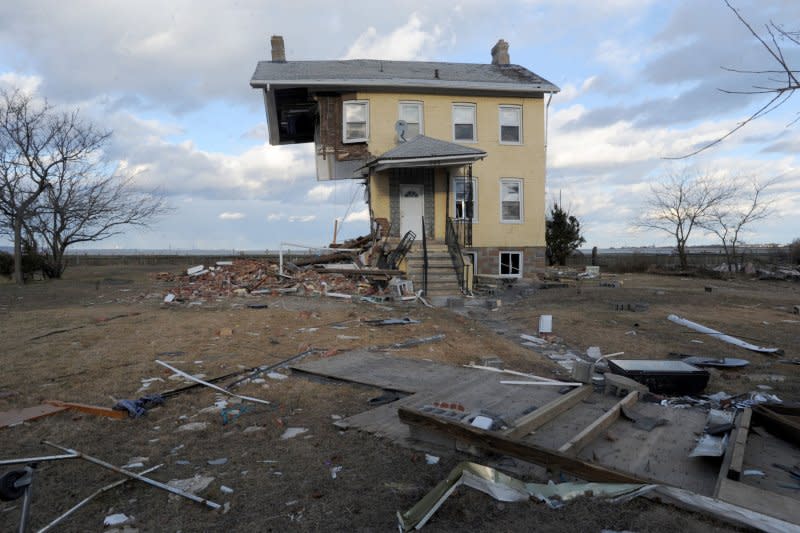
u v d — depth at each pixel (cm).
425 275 1464
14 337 851
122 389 574
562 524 299
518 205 1859
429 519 306
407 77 1788
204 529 303
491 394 557
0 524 305
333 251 1866
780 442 421
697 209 2594
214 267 1859
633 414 488
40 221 2172
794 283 2130
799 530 268
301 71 1827
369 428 455
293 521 312
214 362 693
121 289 1595
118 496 341
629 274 2608
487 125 1823
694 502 303
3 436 441
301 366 672
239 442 434
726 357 771
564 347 841
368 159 1744
